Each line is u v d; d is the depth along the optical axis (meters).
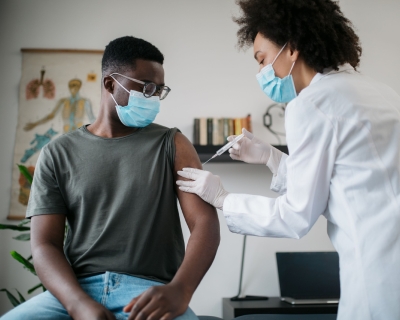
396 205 1.11
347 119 1.16
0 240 2.87
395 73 3.19
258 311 2.45
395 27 3.24
